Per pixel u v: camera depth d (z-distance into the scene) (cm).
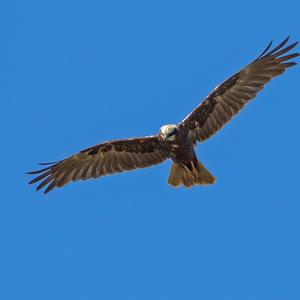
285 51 2294
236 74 2308
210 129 2330
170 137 2250
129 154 2364
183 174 2309
